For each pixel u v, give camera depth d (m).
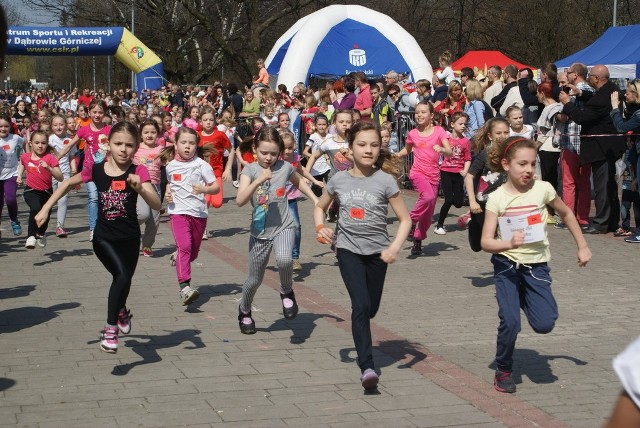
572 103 11.63
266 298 8.32
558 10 40.66
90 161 11.74
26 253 10.84
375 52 26.22
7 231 12.80
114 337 6.08
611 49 22.23
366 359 5.56
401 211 5.79
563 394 5.60
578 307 7.98
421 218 10.37
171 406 5.34
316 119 11.88
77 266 9.95
